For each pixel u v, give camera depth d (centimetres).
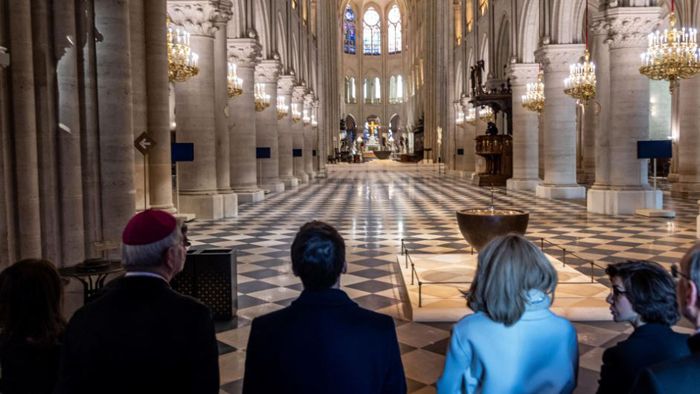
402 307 695
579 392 453
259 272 888
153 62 1066
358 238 1197
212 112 1532
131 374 229
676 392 150
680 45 1329
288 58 2766
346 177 3556
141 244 247
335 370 226
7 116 593
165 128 1091
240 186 1997
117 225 724
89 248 709
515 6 2416
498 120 3288
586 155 2795
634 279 258
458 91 3919
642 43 1537
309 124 3588
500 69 2888
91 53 704
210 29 1504
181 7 1468
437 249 1061
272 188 2405
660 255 971
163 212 263
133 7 1029
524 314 247
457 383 257
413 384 473
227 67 1695
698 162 1939
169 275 258
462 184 2827
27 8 605
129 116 740
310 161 3559
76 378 230
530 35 2356
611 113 1582
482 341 249
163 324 235
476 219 782
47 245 650
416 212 1648
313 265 238
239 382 483
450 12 3984
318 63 4409
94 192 712
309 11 3753
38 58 639
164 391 231
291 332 230
